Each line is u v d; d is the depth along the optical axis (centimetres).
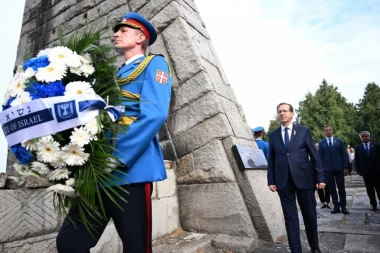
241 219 375
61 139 135
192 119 432
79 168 139
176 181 432
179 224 418
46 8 687
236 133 436
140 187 152
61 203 160
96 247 293
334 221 508
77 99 136
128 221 147
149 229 153
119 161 142
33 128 131
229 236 373
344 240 373
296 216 323
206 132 418
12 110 137
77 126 138
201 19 561
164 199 397
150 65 169
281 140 348
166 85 167
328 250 337
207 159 409
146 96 157
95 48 167
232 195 385
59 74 143
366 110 3997
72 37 179
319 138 3631
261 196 399
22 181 242
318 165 334
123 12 536
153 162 157
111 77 161
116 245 315
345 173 612
